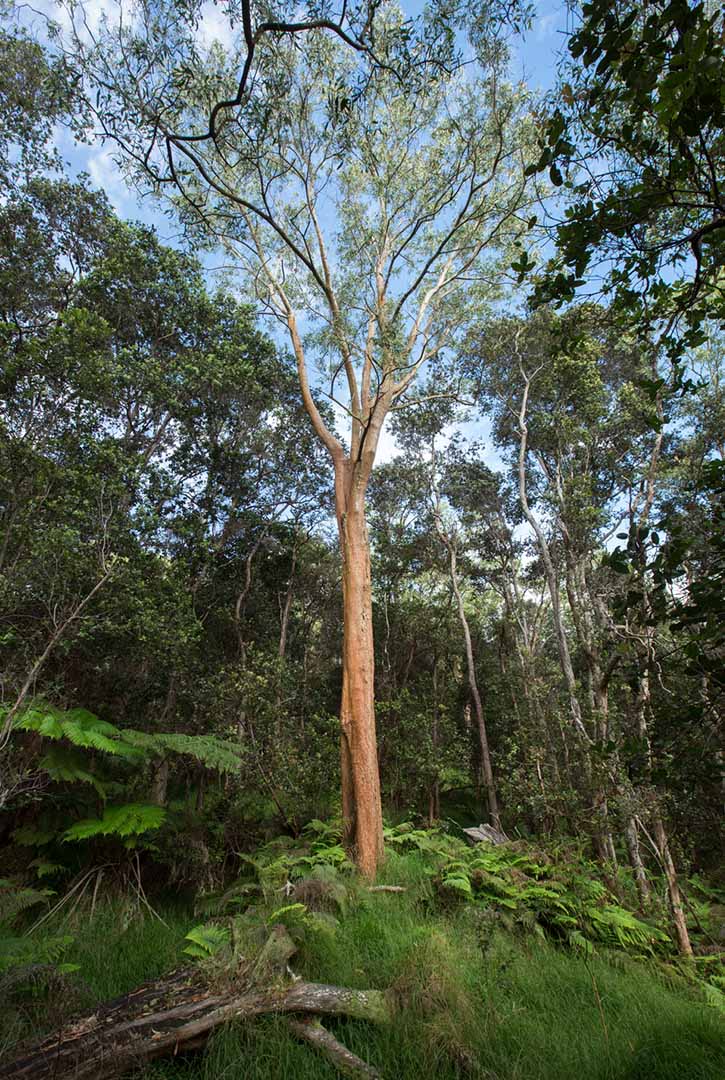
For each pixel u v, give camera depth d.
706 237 2.45
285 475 13.81
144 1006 3.57
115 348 11.26
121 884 6.70
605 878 7.17
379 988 4.17
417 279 9.79
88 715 7.11
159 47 4.86
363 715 8.62
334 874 6.24
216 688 9.53
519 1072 3.27
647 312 2.61
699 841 5.95
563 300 2.52
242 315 12.60
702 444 9.22
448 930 5.41
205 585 12.36
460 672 18.92
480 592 19.70
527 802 8.83
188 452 12.32
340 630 17.61
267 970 3.82
